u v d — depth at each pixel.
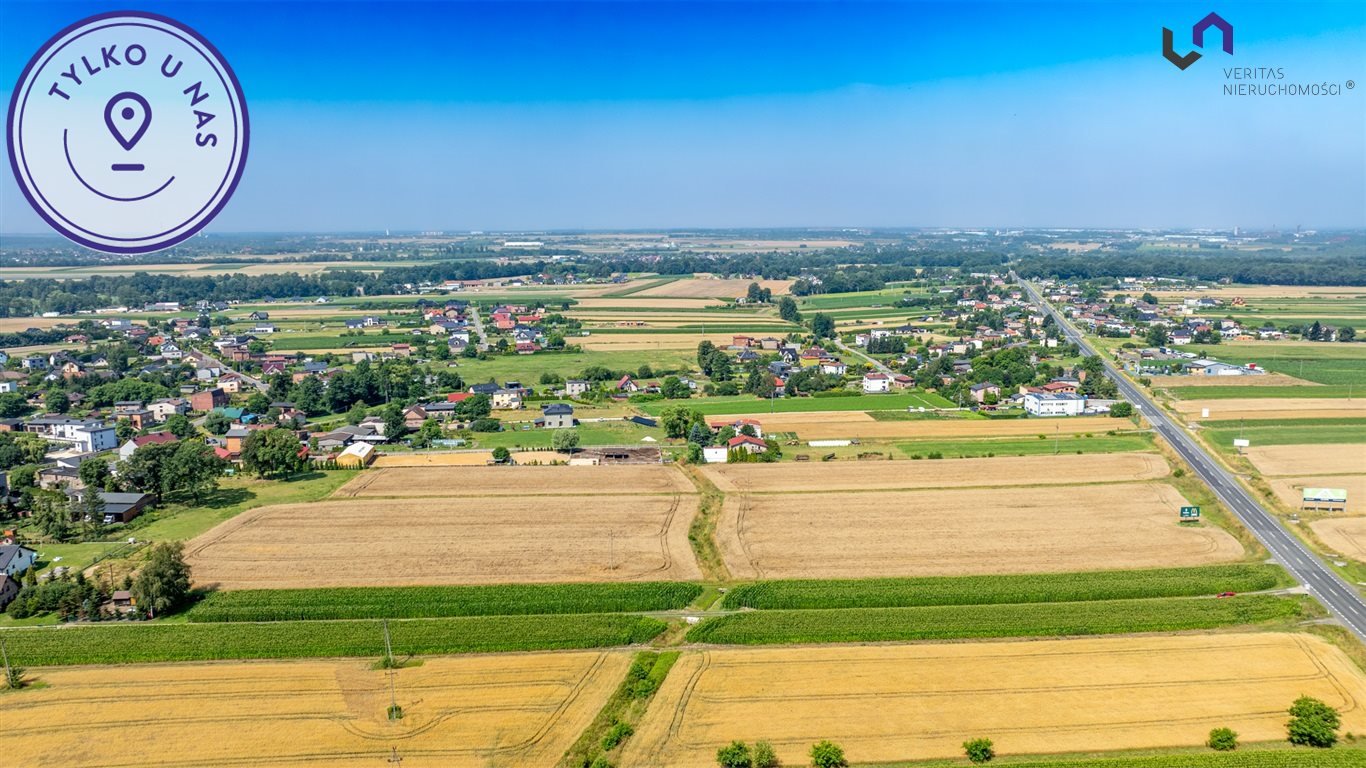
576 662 83.81
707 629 89.31
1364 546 112.25
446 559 109.12
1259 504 128.12
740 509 126.69
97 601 94.56
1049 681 78.88
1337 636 88.19
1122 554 109.94
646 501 130.12
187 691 78.44
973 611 92.94
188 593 98.94
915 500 130.00
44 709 75.31
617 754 68.62
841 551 111.25
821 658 83.88
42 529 117.50
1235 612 92.38
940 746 69.19
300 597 97.81
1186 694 76.50
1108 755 68.00
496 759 68.19
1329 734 68.62
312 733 71.56
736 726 72.25
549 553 110.88
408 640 87.25
